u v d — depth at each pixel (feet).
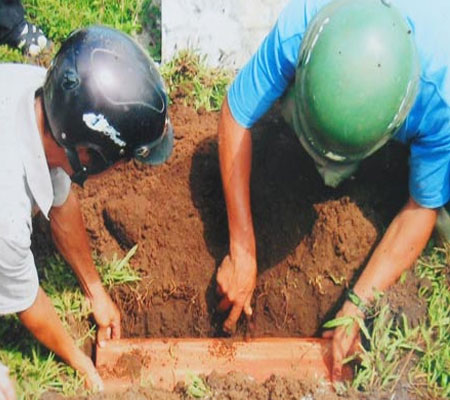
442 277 8.79
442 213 8.73
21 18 10.74
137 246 9.40
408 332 8.39
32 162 7.02
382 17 7.41
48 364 8.29
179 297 9.43
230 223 8.82
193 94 10.31
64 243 8.52
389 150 9.43
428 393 8.15
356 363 8.43
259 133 9.70
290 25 8.02
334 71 7.34
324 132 7.52
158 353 8.70
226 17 10.77
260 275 9.50
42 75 7.42
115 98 6.90
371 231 9.18
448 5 7.89
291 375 8.46
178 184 9.59
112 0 11.29
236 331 9.41
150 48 11.22
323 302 9.19
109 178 9.59
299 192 9.47
